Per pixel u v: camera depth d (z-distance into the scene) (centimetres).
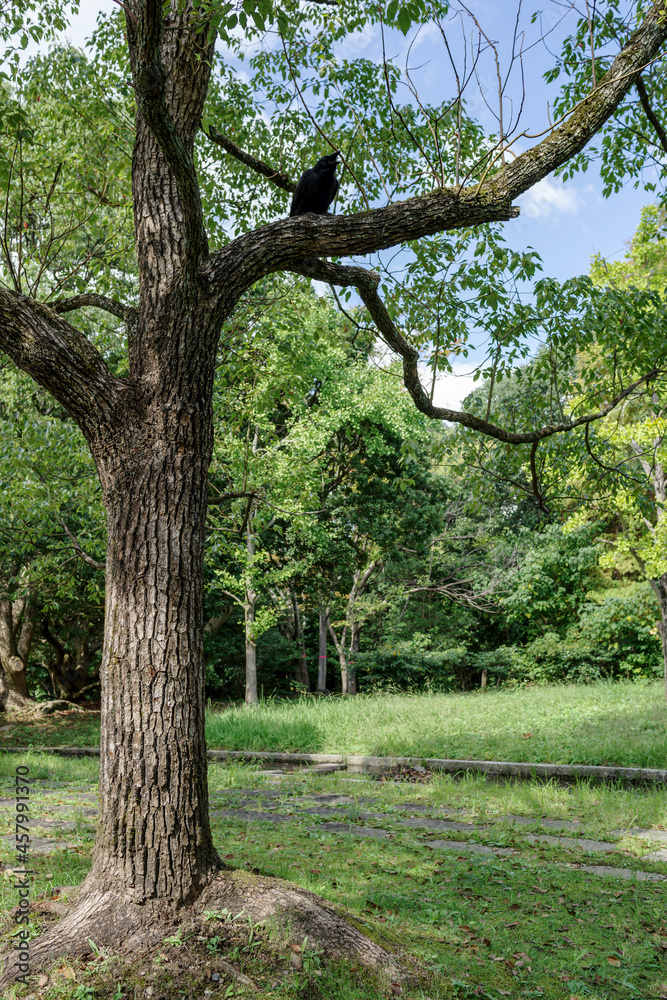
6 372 1230
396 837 676
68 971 305
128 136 752
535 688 2080
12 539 1323
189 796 351
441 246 638
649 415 1239
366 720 1438
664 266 1248
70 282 838
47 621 2241
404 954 368
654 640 2297
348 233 411
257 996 302
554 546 2361
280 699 2242
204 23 340
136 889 338
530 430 711
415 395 569
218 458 1327
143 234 394
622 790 931
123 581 361
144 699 350
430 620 2512
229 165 743
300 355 934
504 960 390
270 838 651
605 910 479
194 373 379
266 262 401
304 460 1548
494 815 795
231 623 2491
